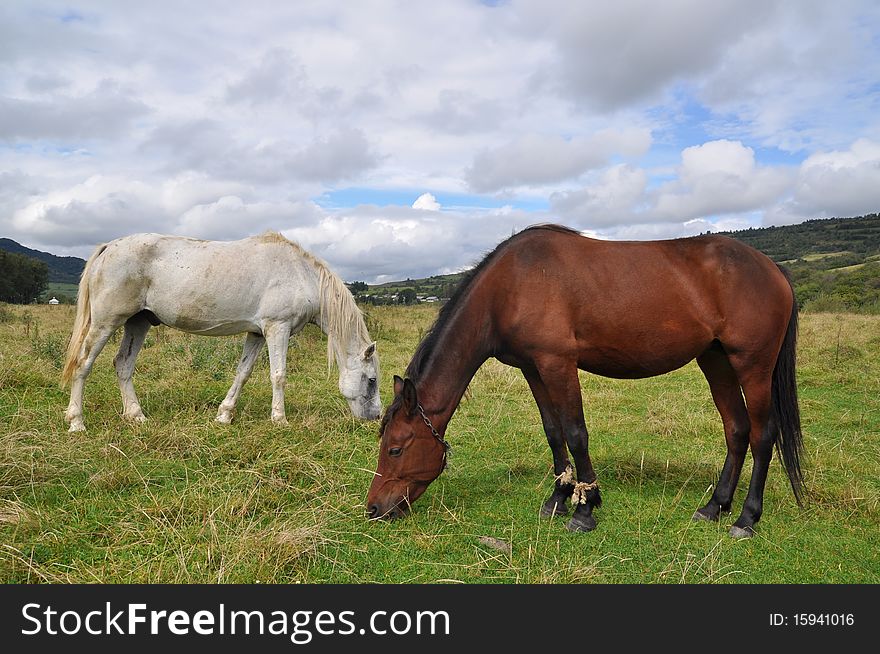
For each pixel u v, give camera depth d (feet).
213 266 17.28
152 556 9.87
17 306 61.72
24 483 12.10
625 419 20.71
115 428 16.35
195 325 17.92
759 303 11.72
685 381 28.58
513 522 12.01
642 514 12.57
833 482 14.66
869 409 22.21
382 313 54.08
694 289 11.84
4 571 9.05
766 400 11.96
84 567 9.37
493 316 12.21
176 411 18.85
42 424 16.28
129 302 16.99
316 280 18.74
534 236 12.35
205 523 10.81
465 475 14.96
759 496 11.95
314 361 29.45
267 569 9.37
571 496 12.74
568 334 11.70
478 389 25.16
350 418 19.03
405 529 11.43
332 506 12.20
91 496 12.01
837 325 45.93
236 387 18.31
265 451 15.01
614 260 11.95
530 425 19.92
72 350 16.70
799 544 11.35
